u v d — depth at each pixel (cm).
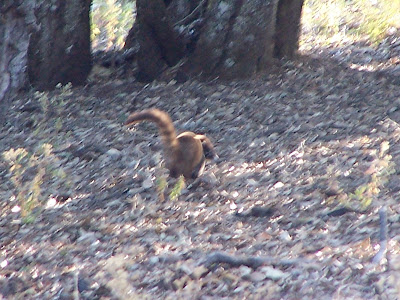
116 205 1168
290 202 1102
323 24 2434
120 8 2719
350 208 1036
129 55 1873
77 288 876
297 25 1880
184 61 1805
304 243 952
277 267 876
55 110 1655
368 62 1936
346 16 2503
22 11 1588
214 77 1781
